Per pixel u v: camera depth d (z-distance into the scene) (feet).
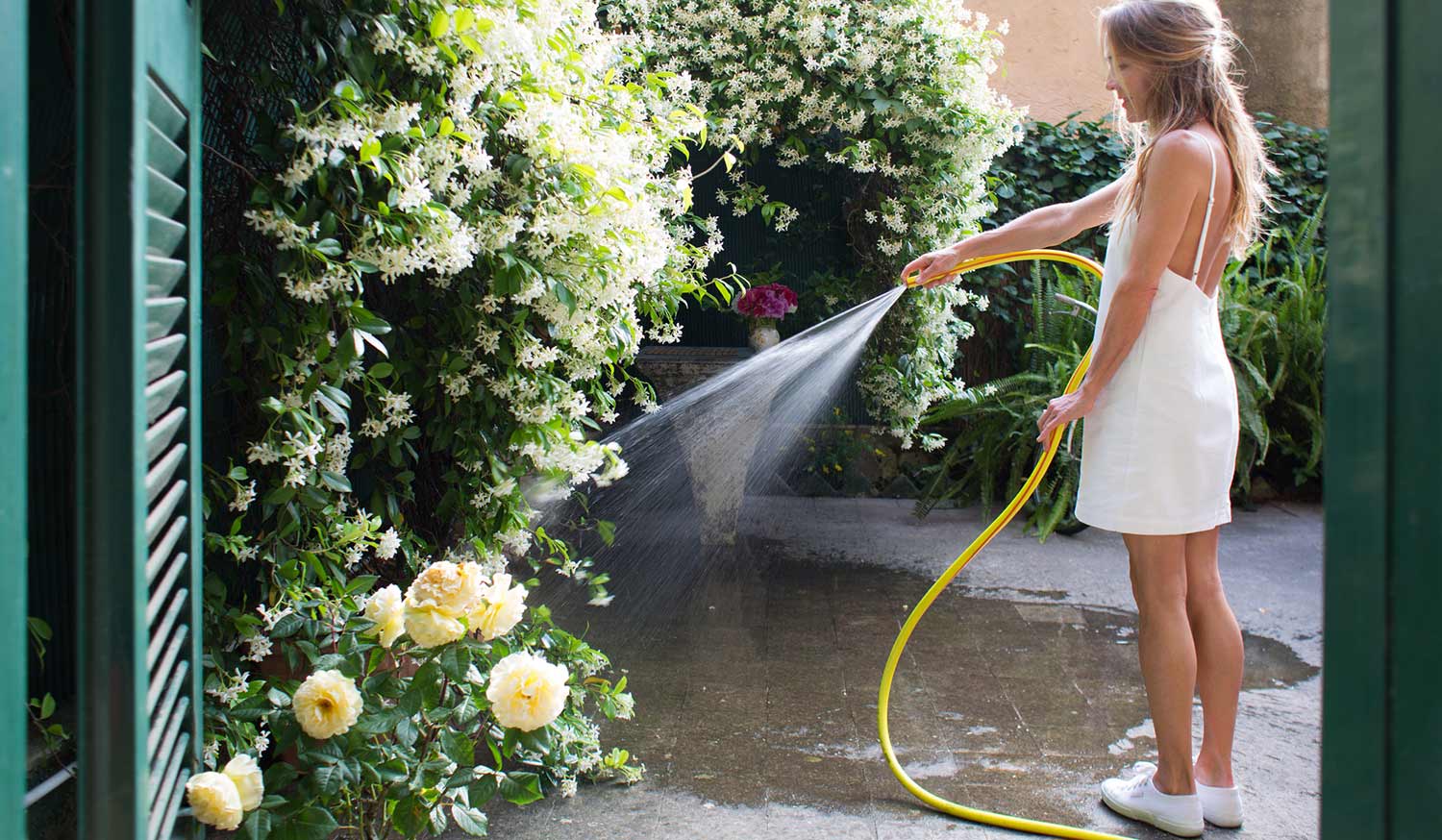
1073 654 11.08
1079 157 19.24
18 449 3.04
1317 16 22.86
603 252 7.53
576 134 7.31
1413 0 2.99
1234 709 7.47
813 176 16.94
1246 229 7.43
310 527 6.69
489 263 7.07
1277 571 14.29
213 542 6.31
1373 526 3.15
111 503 3.70
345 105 5.98
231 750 6.15
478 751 8.28
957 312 19.03
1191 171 6.84
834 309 16.17
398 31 6.38
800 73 13.65
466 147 6.66
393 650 6.03
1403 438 3.05
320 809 5.38
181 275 4.58
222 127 6.59
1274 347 17.89
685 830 7.18
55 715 6.20
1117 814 7.54
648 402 9.49
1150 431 7.10
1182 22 7.04
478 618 5.81
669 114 10.02
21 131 3.07
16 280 3.03
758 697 9.77
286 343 6.35
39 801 5.57
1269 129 21.03
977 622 12.13
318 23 6.23
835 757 8.46
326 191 6.15
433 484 8.44
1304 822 7.48
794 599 12.92
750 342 14.97
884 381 15.01
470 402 7.61
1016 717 9.37
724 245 17.33
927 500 16.70
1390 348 3.08
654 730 8.95
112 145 3.64
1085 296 17.60
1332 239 3.30
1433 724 2.97
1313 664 10.84
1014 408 16.51
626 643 11.26
